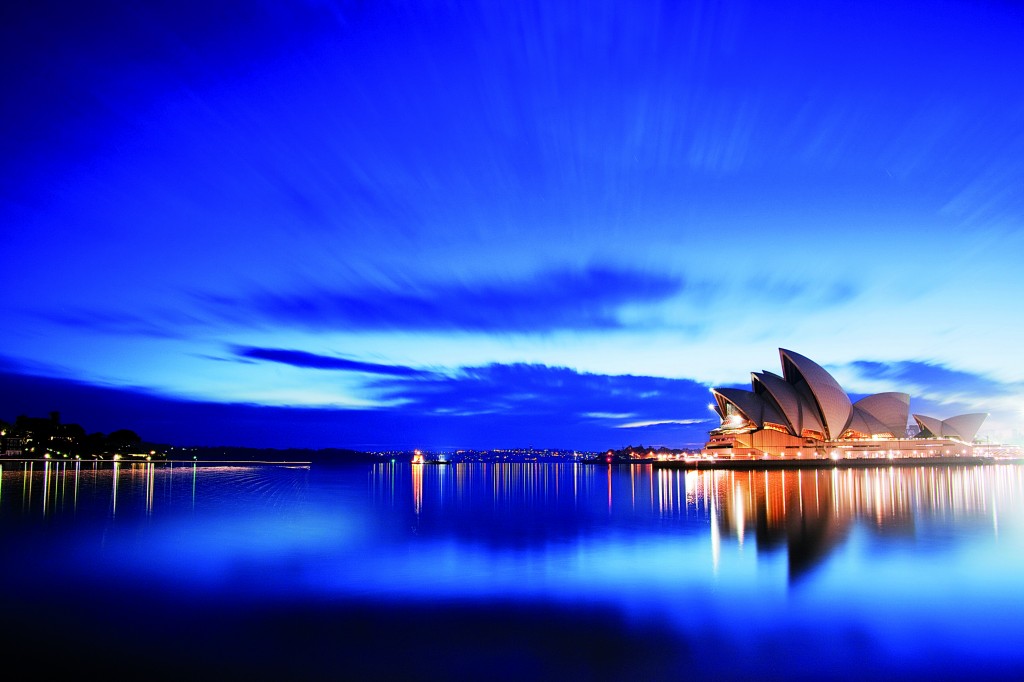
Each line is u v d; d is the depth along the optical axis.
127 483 67.88
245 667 11.64
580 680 11.10
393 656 12.12
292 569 19.25
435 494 53.56
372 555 21.52
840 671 11.44
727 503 39.47
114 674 11.31
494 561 20.34
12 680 11.06
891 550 21.45
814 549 21.77
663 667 11.60
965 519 29.58
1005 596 15.69
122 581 17.77
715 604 15.19
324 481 82.25
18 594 16.41
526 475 126.19
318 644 12.73
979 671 11.43
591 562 20.02
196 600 15.80
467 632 13.39
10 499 43.88
